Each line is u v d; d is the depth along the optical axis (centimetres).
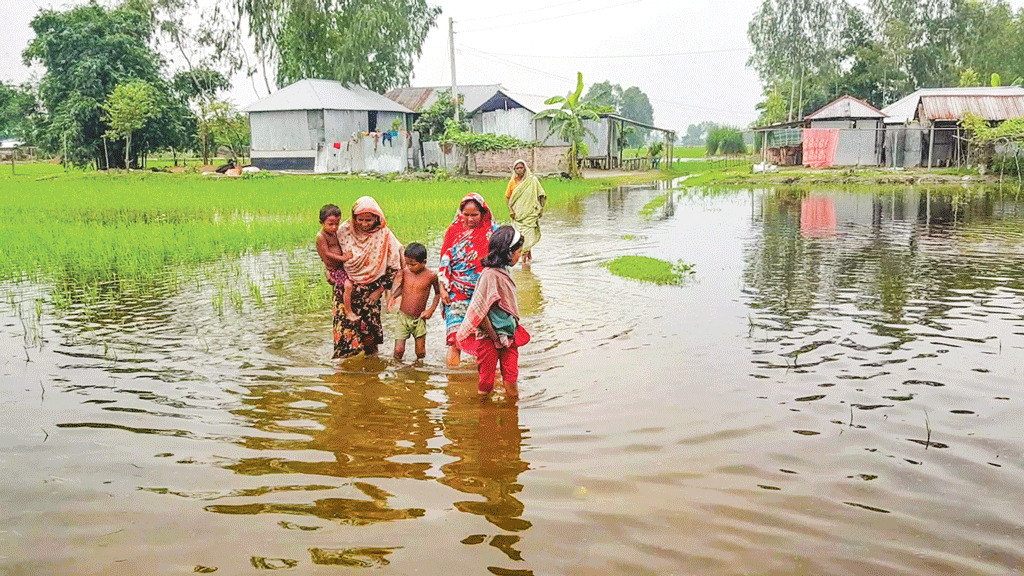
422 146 4959
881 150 4353
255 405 562
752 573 336
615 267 1144
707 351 695
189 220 1819
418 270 679
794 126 4897
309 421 529
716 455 465
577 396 579
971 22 6494
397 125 4591
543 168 4538
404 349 701
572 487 423
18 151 7131
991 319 810
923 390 582
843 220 1931
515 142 4272
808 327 784
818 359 667
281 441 492
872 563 344
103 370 646
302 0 5081
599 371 640
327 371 651
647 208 2327
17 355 690
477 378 632
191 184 3203
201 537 368
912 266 1166
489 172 4697
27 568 341
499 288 573
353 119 4597
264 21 5309
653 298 941
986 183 3478
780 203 2586
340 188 2928
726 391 584
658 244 1480
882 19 6562
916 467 445
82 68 4753
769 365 650
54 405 558
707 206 2486
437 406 561
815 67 6469
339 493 416
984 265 1167
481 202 674
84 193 2612
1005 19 6650
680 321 817
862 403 554
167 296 962
